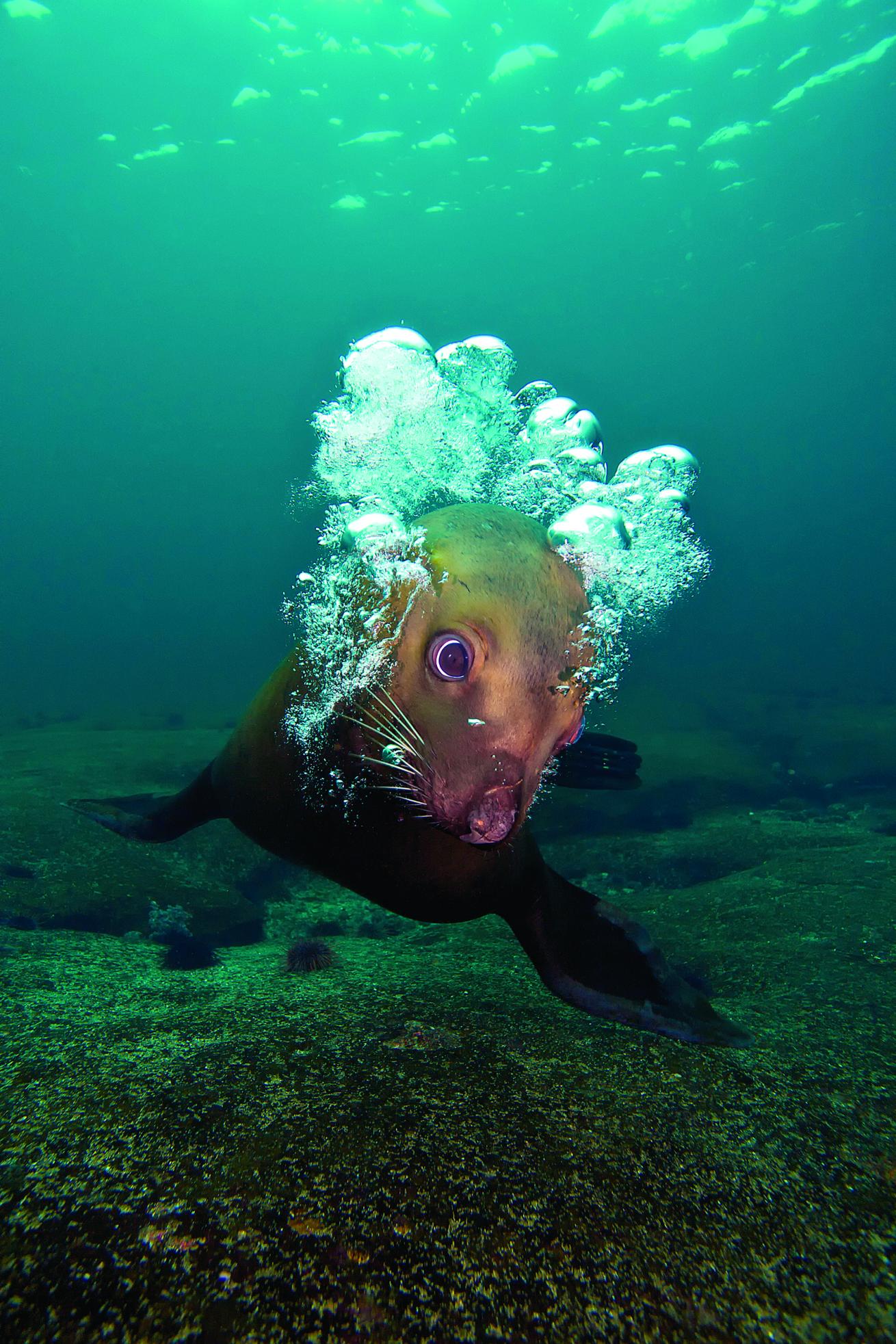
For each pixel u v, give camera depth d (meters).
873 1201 0.72
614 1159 0.76
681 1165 0.76
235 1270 0.59
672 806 4.01
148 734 4.72
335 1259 0.60
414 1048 0.99
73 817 2.52
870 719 6.02
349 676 0.75
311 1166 0.71
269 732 0.86
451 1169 0.72
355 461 1.06
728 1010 1.25
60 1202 0.65
